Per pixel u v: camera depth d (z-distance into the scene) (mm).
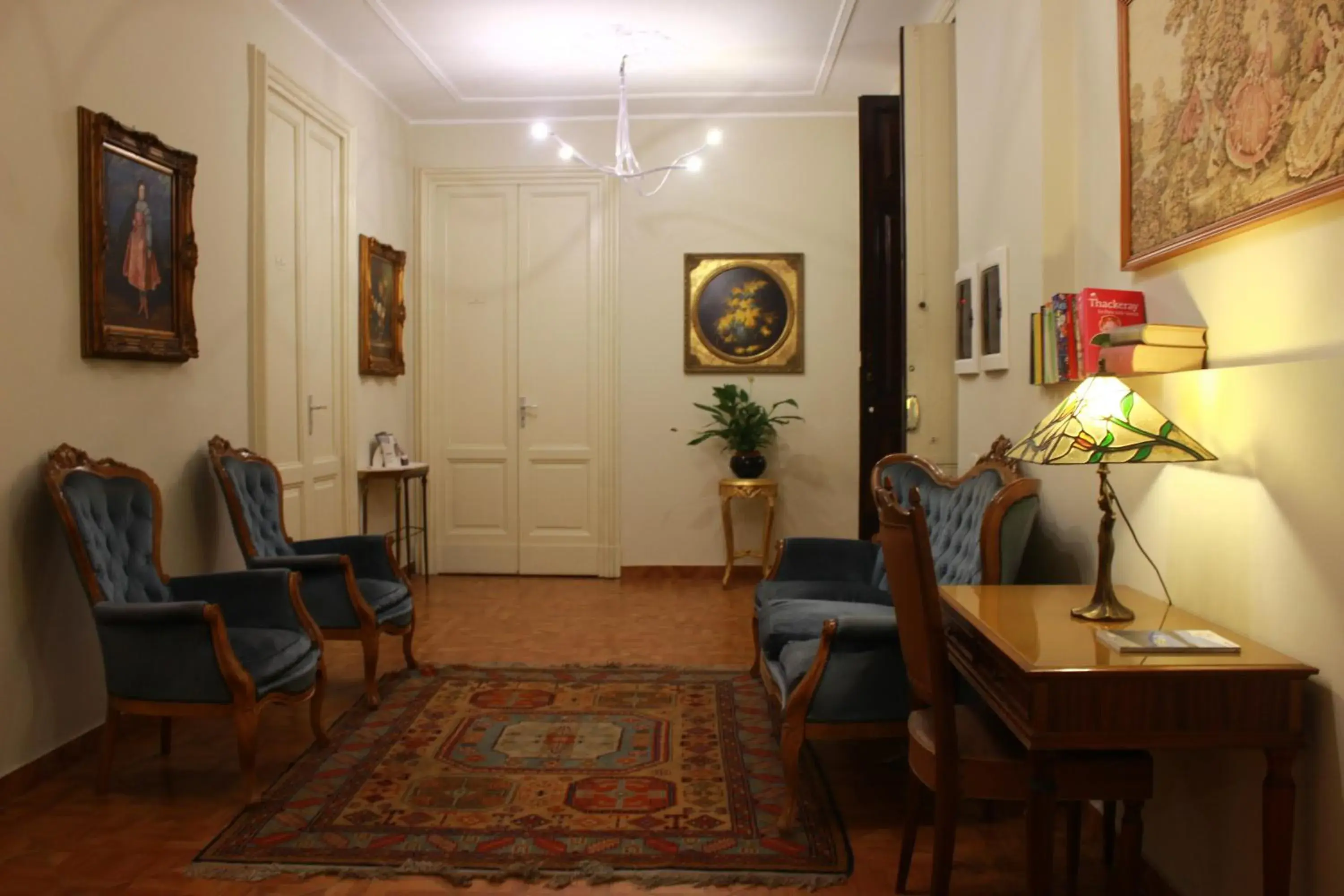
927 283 4195
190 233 3600
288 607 3160
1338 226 1646
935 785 2066
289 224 4586
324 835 2562
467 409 6426
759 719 3523
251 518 3732
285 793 2824
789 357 6309
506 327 6402
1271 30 1783
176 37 3617
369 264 5500
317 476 4887
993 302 3406
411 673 4105
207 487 3814
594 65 5395
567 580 6297
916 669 2139
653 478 6379
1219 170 1977
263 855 2445
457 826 2617
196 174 3732
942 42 4199
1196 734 1695
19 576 2838
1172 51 2168
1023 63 3080
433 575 6426
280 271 4492
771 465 6332
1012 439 3264
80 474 2934
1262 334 1880
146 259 3381
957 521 3219
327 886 2307
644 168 6340
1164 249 2205
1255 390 1835
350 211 5273
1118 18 2428
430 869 2373
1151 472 2297
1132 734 1708
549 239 6379
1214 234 1981
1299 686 1670
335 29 4793
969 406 3789
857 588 3652
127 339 3256
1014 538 2672
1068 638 1921
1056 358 2650
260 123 4215
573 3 4523
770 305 6309
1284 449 1745
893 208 4711
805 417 6324
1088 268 2752
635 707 3641
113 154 3205
